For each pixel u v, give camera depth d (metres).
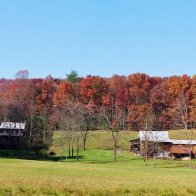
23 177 46.06
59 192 32.31
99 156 133.00
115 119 165.25
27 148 136.38
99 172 64.94
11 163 80.06
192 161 124.44
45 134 137.00
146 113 162.88
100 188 34.62
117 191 34.19
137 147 143.00
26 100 187.88
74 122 144.25
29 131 137.38
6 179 41.28
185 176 63.59
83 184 37.62
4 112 156.75
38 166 73.12
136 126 174.75
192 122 170.38
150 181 45.94
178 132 160.75
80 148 149.88
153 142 125.88
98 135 165.50
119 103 194.62
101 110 168.00
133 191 34.47
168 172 76.25
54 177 48.28
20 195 30.70
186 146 139.00
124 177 55.50
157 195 33.91
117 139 133.12
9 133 137.25
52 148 148.25
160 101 186.12
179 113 150.88
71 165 81.31
